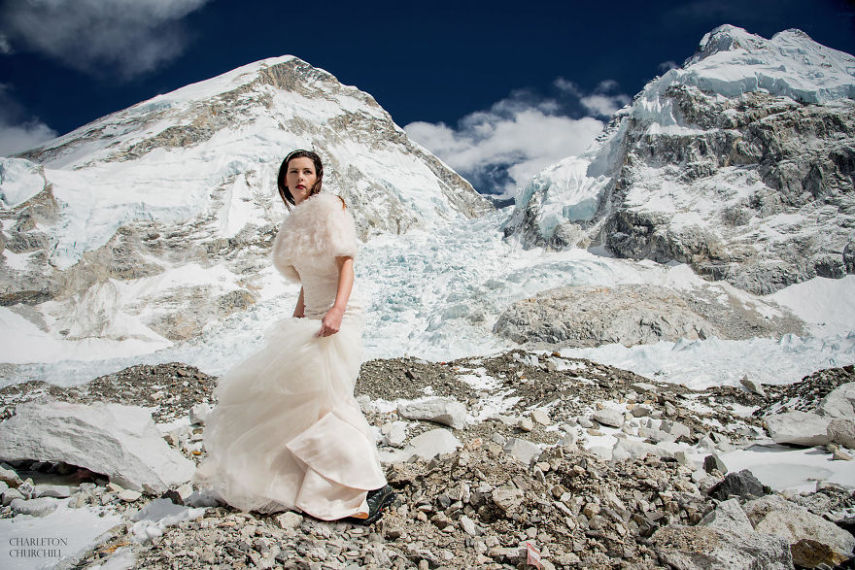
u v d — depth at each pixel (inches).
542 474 156.9
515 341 809.5
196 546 108.4
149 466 170.9
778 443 239.5
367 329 960.9
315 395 122.7
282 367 120.6
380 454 215.6
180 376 380.5
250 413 122.9
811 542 125.0
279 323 126.2
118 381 370.0
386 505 136.6
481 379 362.9
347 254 124.2
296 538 113.3
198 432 263.3
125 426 182.1
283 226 131.3
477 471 151.9
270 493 121.4
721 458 228.4
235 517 119.5
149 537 116.5
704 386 449.4
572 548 124.5
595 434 266.1
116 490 165.0
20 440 172.4
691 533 122.2
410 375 356.2
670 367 535.8
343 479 123.6
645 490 153.9
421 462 182.7
